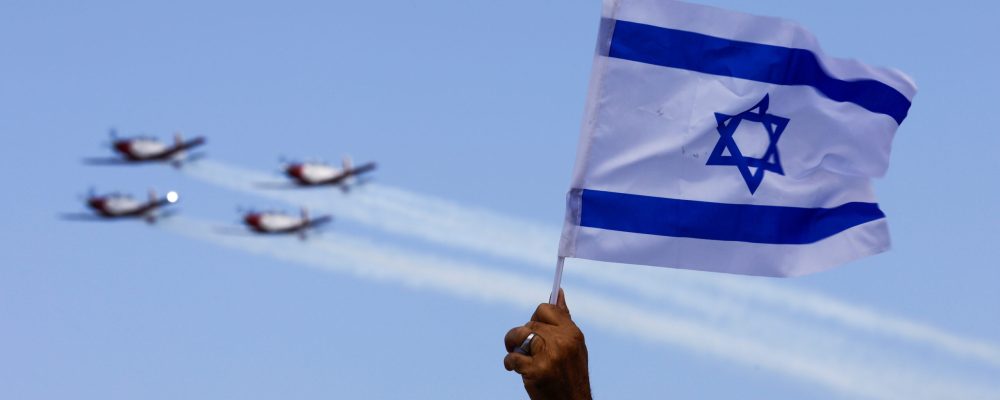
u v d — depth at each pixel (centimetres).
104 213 19238
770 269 1523
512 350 1161
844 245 1562
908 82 1616
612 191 1465
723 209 1496
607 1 1473
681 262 1482
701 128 1489
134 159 19575
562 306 1273
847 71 1584
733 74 1509
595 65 1473
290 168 18862
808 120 1552
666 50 1480
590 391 1167
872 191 1593
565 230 1461
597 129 1470
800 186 1542
